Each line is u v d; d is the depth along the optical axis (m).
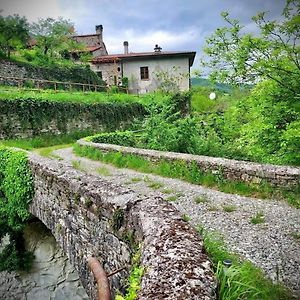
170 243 2.60
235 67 7.86
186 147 11.41
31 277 10.50
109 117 25.23
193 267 2.23
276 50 7.33
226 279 2.53
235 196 6.88
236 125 9.74
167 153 9.76
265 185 6.79
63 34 36.72
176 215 3.31
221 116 11.48
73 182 5.56
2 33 29.88
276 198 6.55
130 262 3.59
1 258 10.80
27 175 8.59
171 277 2.10
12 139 18.64
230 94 9.46
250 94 8.52
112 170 10.27
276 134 7.89
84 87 32.38
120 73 36.00
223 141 11.05
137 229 3.39
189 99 28.70
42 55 32.94
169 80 32.94
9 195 9.57
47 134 20.66
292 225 5.18
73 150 15.57
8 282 10.45
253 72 7.82
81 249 5.35
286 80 7.70
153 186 7.95
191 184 8.01
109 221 4.20
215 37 7.94
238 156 10.10
